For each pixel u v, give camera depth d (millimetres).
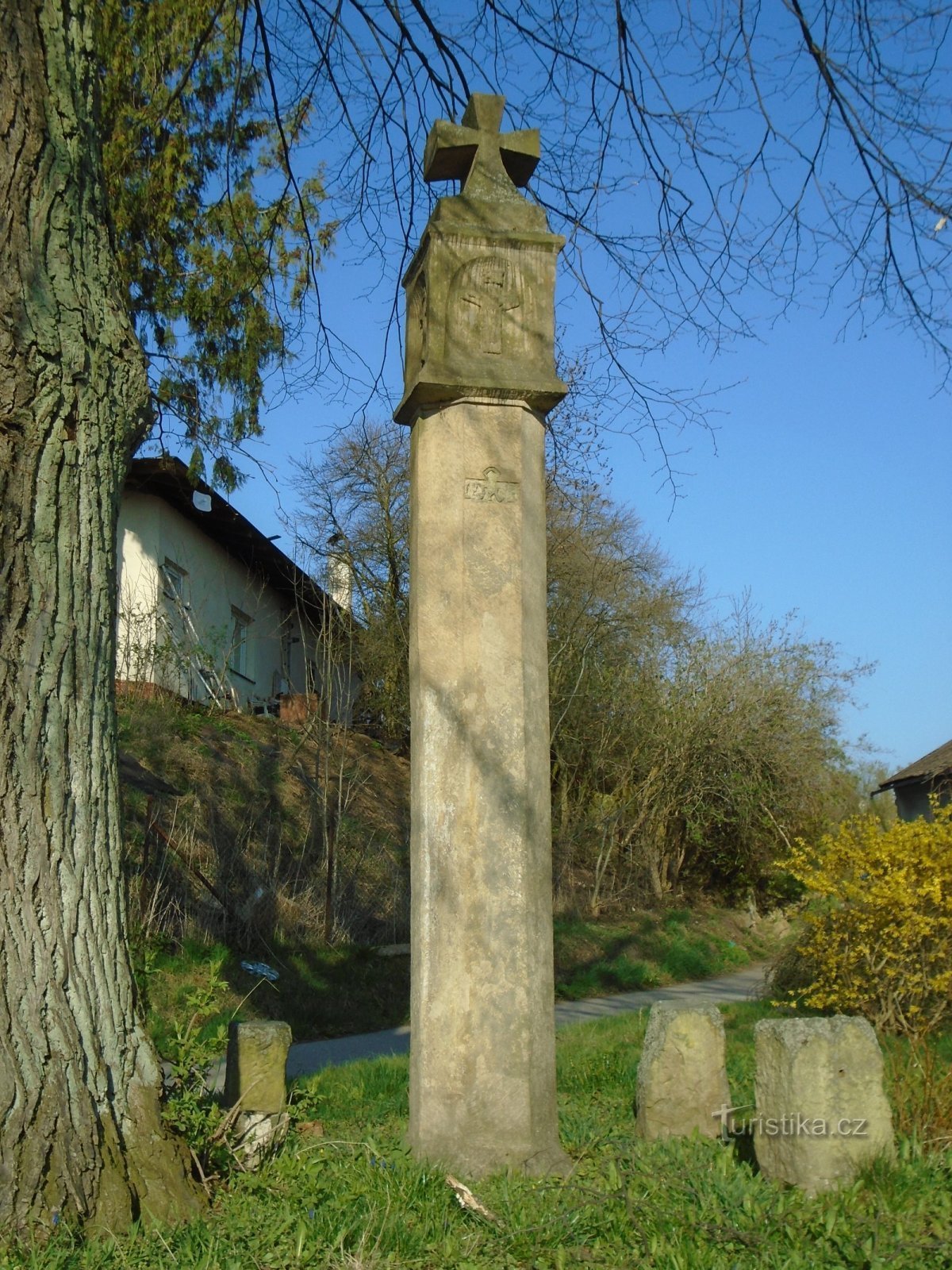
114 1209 3912
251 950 11805
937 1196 4227
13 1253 3600
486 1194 4434
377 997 11992
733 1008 10852
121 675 17203
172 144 9203
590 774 22266
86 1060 4047
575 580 21812
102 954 4203
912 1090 5164
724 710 22656
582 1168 4816
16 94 4258
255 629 23047
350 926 13508
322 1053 9508
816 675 23344
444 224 5570
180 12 8688
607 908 20062
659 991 15133
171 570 19109
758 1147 4566
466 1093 4930
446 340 5484
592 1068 7578
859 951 8938
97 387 4402
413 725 5332
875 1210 4016
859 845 9453
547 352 5605
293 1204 4172
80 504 4328
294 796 16516
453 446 5445
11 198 4227
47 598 4195
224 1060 7766
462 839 5125
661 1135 5305
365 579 23531
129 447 4641
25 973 3965
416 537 5438
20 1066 3883
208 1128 4504
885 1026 8500
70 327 4324
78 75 4500
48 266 4312
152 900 10797
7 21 4258
